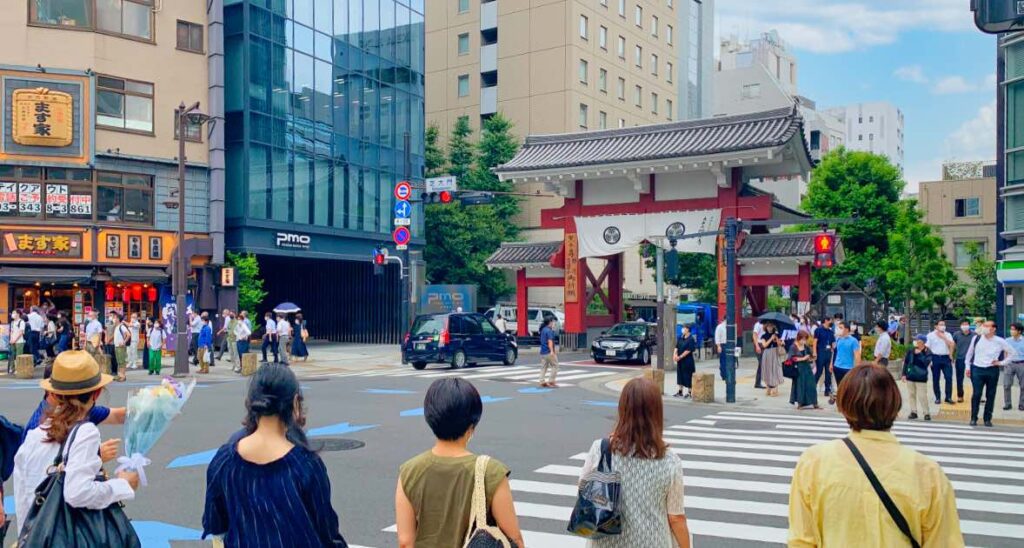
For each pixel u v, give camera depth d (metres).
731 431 13.52
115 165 27.67
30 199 26.30
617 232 31.97
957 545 2.99
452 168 49.44
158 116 28.77
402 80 39.19
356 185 36.12
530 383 21.64
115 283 28.14
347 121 35.75
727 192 29.78
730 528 7.38
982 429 14.38
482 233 46.72
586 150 32.50
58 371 4.05
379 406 15.92
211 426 12.90
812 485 3.12
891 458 3.05
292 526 3.33
